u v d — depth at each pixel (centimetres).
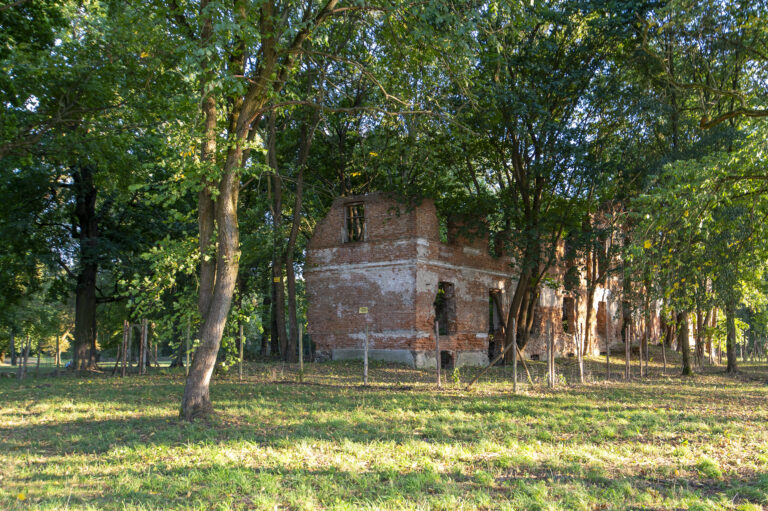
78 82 1529
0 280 2392
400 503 589
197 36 1277
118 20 1405
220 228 1184
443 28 1280
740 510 592
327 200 3189
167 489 655
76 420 1135
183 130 1129
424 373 2150
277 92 1254
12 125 1546
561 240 3278
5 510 570
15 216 2134
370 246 2572
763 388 1852
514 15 1395
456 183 2811
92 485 680
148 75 1497
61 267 2403
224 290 1176
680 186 1191
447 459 800
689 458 821
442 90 1833
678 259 1227
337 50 2119
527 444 900
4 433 1016
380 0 1234
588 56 2322
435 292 2530
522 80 2320
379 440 920
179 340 1714
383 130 2516
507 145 2527
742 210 1219
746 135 1358
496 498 629
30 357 5881
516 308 2675
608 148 2398
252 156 2512
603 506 606
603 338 3831
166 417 1158
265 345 3556
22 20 1609
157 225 2498
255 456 820
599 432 998
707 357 3444
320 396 1473
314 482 686
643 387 1806
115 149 1739
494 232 2698
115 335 4253
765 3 1577
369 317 2544
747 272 1325
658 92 2188
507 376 2094
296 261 3244
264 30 1176
